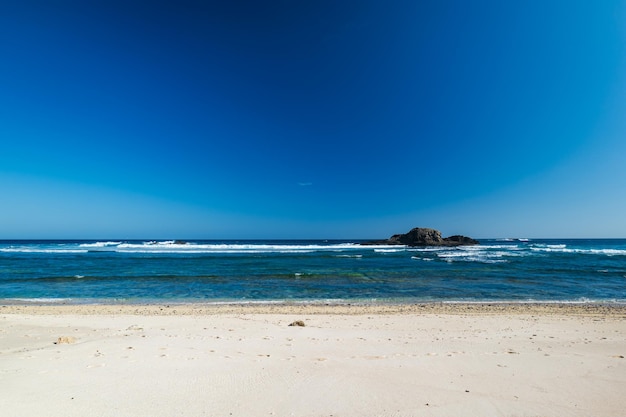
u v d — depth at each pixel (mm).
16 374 4871
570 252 56125
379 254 50188
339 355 6469
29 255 44500
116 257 41344
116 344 7109
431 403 4133
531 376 5293
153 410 3717
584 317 12297
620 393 4590
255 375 5031
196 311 13578
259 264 33906
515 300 16688
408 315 12562
